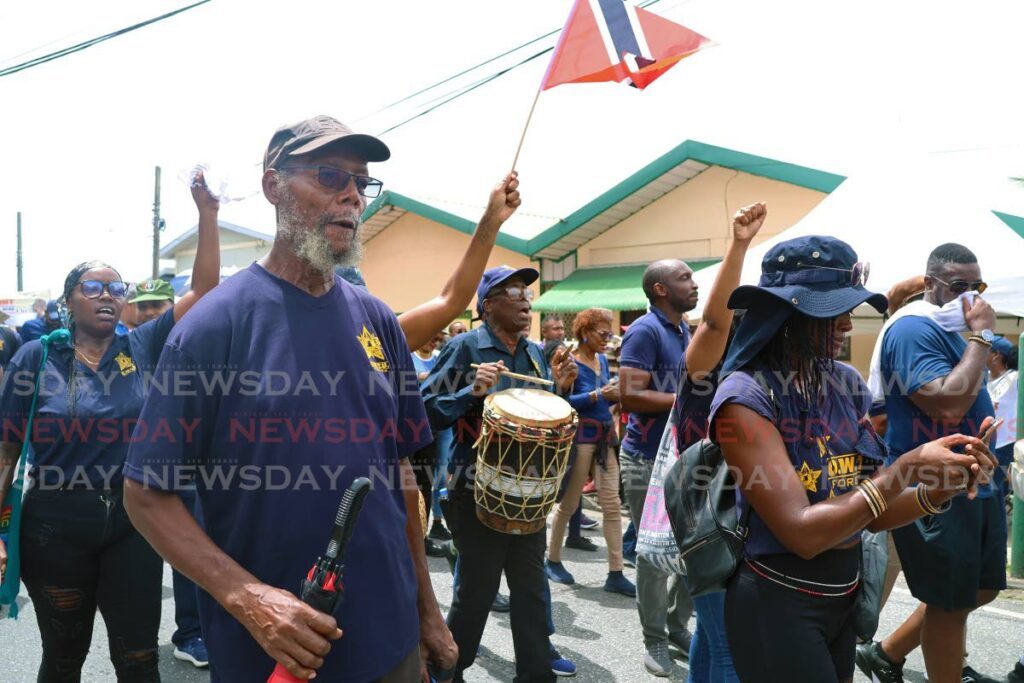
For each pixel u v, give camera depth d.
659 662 4.28
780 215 12.67
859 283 2.28
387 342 2.23
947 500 2.08
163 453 1.81
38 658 4.47
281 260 2.04
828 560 2.24
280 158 2.01
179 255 25.02
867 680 4.25
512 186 3.08
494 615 5.34
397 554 2.03
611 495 5.66
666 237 13.88
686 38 3.55
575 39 3.34
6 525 3.24
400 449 2.29
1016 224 8.16
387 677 1.96
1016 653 4.50
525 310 4.05
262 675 1.85
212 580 1.76
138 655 3.24
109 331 3.38
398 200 16.53
